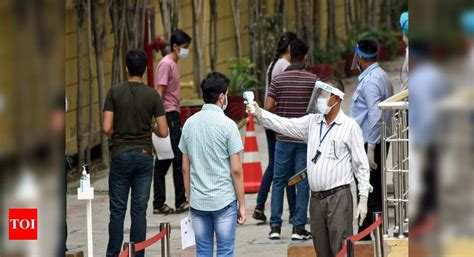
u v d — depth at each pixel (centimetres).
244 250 1647
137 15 2503
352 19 3816
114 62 2445
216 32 2967
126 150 1472
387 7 4022
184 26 2997
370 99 1530
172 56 1883
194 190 1312
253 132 2111
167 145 1883
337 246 1295
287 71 1650
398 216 1496
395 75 3550
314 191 1307
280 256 1606
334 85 1284
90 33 2353
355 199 1950
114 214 1488
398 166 1495
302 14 3431
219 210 1302
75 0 2294
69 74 2391
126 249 1155
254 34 3133
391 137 1487
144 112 1478
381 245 1269
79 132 2323
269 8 3494
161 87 1869
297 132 1323
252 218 1872
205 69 3011
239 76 2938
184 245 1319
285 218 1859
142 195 1491
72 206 2031
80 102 2319
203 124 1309
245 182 2091
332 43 3634
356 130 1290
